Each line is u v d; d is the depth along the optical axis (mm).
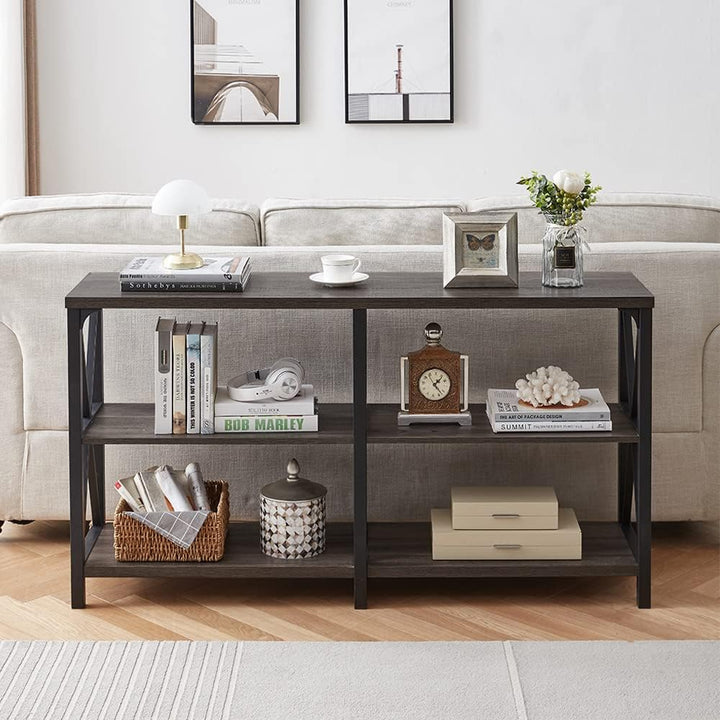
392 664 2621
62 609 2920
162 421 2885
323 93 5426
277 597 3004
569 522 2986
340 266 2865
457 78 5406
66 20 5383
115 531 2914
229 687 2521
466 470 3248
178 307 2770
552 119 5438
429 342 2957
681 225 3275
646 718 2389
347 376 3213
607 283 2908
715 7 5332
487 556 2945
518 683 2531
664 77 5395
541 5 5340
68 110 5461
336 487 3271
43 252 3143
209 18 5336
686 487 3213
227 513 3053
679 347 3148
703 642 2715
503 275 2840
